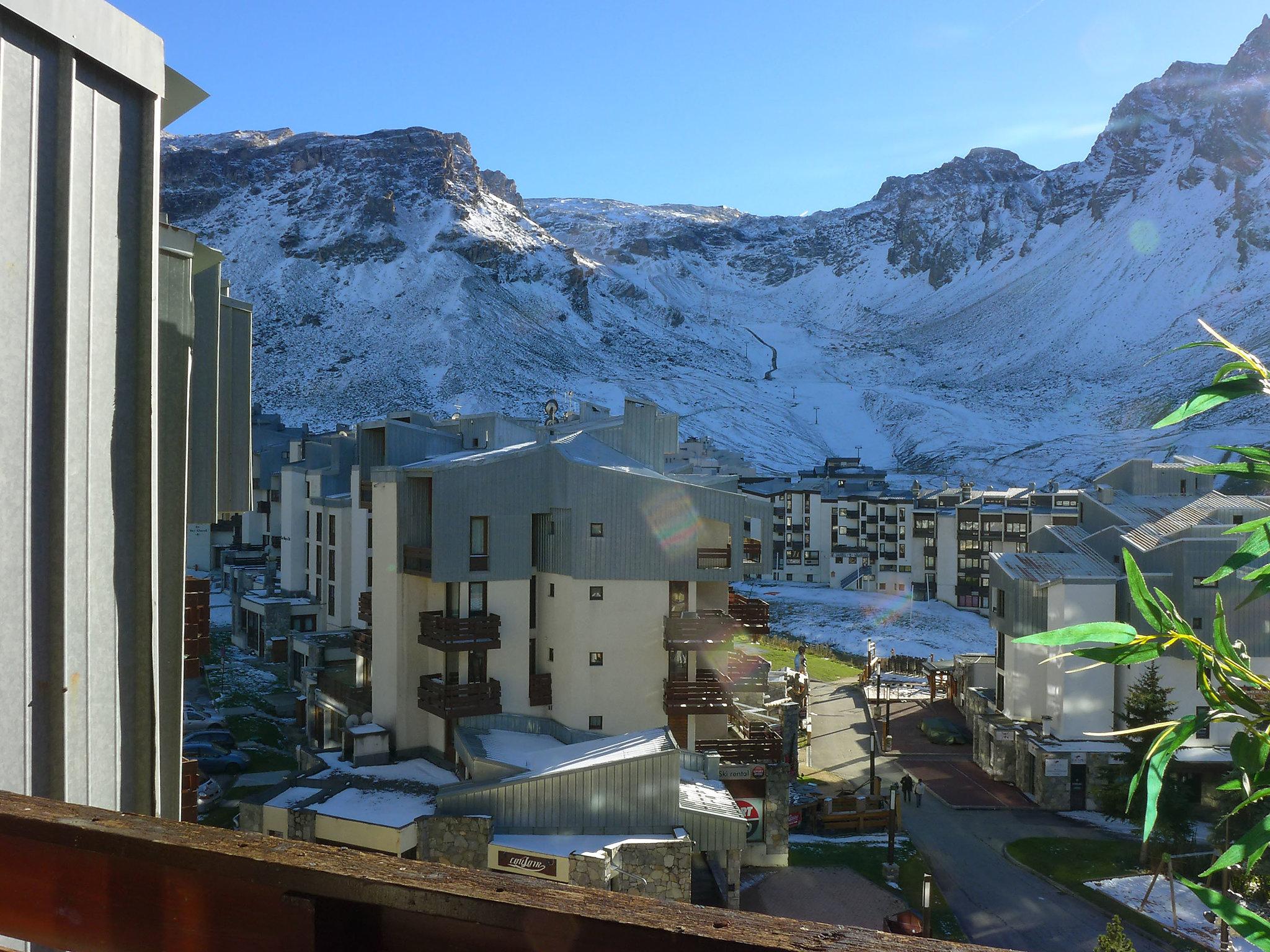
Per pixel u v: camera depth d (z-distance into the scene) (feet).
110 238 21.99
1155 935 107.24
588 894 8.16
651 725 121.29
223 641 250.16
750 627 128.77
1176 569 158.20
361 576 208.74
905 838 139.03
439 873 8.53
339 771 117.39
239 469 40.63
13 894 9.80
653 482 119.96
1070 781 155.53
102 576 21.66
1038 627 171.01
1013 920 111.24
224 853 8.86
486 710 116.88
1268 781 9.32
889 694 229.86
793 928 7.54
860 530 432.25
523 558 122.01
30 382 19.52
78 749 20.72
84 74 21.06
